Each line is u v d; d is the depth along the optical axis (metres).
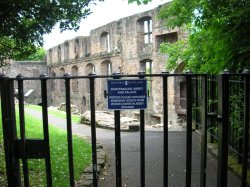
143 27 18.11
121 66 20.05
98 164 5.52
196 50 7.32
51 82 34.34
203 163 3.17
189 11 5.84
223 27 5.21
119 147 3.05
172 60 9.15
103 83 23.06
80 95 27.06
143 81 2.97
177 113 15.35
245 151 3.18
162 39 16.42
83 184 4.46
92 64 24.50
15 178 3.00
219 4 5.09
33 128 10.19
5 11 5.95
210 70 6.20
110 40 21.30
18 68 34.00
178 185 4.59
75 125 13.59
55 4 6.37
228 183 4.58
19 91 2.96
